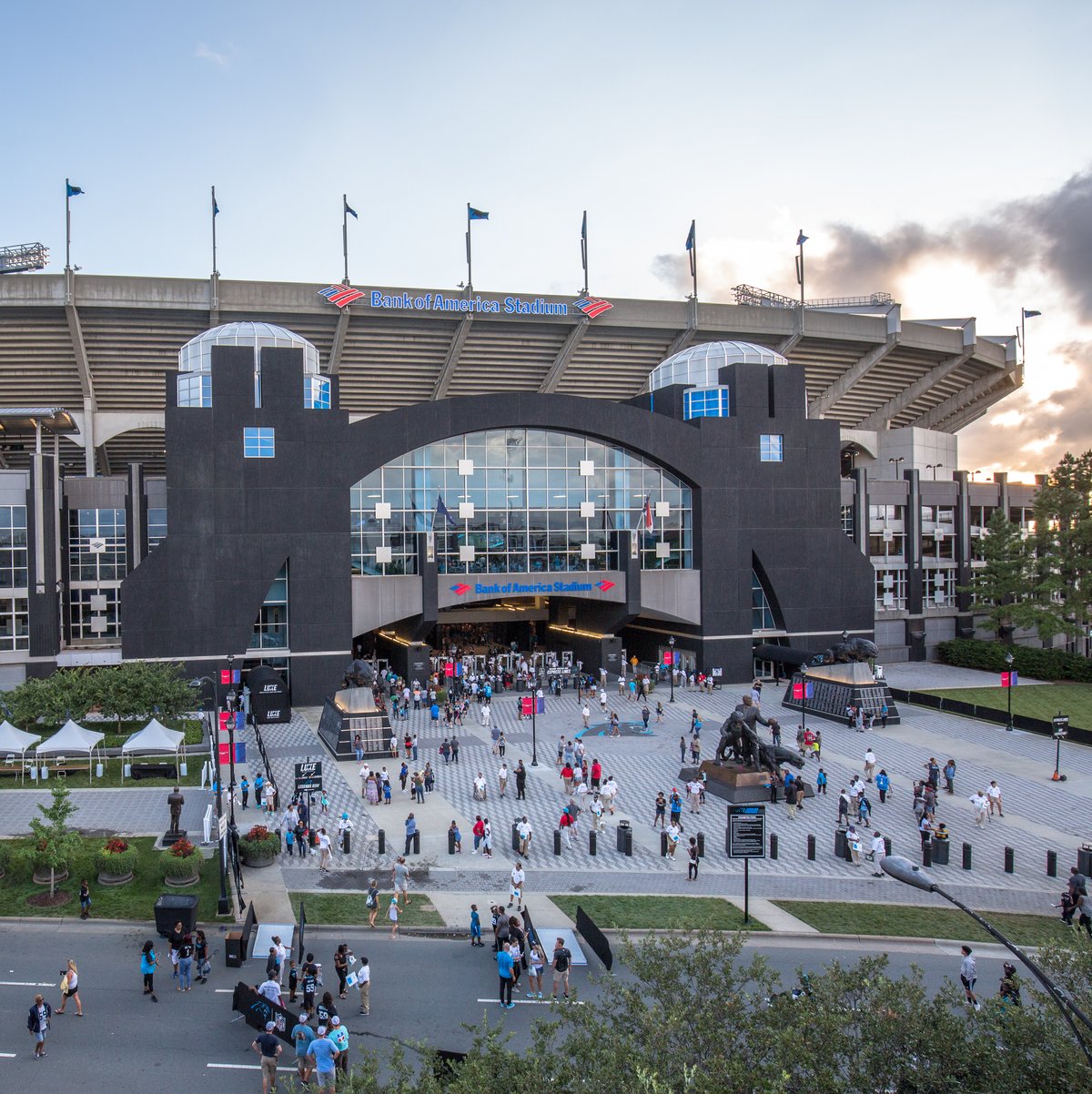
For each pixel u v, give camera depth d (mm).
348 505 65438
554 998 23516
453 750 49344
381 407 94312
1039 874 34688
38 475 62406
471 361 90500
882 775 42750
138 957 26125
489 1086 13469
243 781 40719
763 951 27484
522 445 71562
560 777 46219
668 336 93500
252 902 30219
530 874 33625
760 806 28797
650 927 28625
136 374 83000
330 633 65000
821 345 99375
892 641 87938
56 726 50781
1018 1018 15039
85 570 70312
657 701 64938
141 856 33562
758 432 75188
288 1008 23266
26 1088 19734
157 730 43906
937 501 91188
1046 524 78812
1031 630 95375
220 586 62906
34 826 30672
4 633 62125
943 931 29016
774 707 64062
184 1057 21031
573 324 88562
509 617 88812
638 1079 12875
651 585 73438
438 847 36156
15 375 81250
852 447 110938
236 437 63094
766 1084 13031
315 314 81500
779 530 75750
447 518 68125
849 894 32250
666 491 75000
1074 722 59844
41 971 25156
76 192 76438
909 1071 14219
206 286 78562
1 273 79125
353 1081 14633
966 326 106688
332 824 38812
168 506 62094
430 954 26844
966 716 61312
